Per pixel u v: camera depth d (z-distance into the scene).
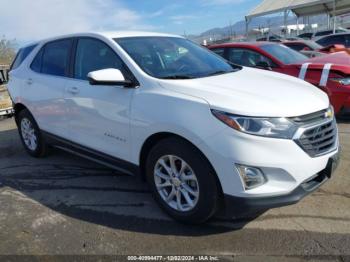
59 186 4.45
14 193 4.33
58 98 4.58
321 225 3.33
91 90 4.06
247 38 24.27
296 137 2.97
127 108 3.63
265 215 3.53
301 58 7.50
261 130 2.90
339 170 4.43
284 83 3.71
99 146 4.11
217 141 2.96
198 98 3.17
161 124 3.29
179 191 3.40
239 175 2.92
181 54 4.29
